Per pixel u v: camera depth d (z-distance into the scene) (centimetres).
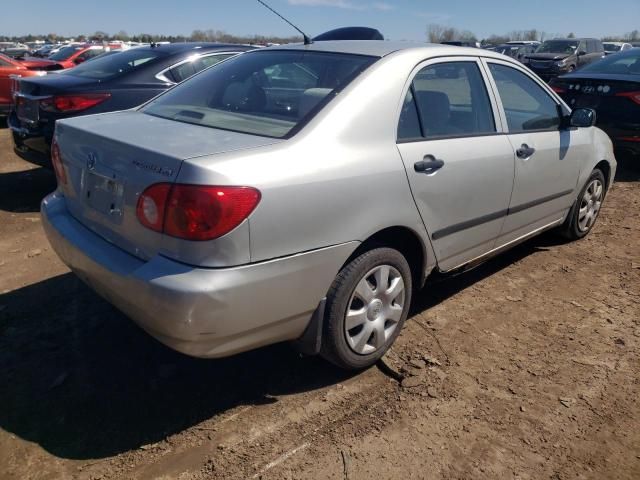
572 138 421
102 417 257
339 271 264
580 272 430
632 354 319
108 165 249
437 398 275
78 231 271
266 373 293
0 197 594
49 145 538
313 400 273
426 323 346
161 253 224
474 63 344
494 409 269
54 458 233
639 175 754
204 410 264
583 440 251
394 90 283
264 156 229
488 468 233
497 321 352
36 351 305
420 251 306
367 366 294
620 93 681
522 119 375
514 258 457
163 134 256
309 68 300
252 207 217
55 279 393
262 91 299
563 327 346
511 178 353
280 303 237
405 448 243
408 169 279
